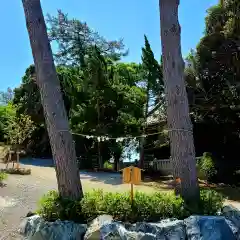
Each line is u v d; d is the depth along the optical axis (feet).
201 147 61.21
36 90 85.40
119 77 67.87
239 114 51.85
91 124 64.08
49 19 106.22
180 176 25.94
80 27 106.52
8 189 38.96
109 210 23.43
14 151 63.57
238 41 50.03
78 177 25.63
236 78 51.24
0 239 23.99
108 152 69.36
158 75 59.47
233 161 56.85
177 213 23.49
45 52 26.07
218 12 52.75
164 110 59.00
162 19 27.07
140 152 63.72
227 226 22.36
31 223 24.49
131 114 62.80
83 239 21.75
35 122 84.48
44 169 60.75
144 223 21.89
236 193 45.24
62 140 25.46
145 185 48.62
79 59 105.29
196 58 54.80
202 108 54.60
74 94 65.82
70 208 23.73
